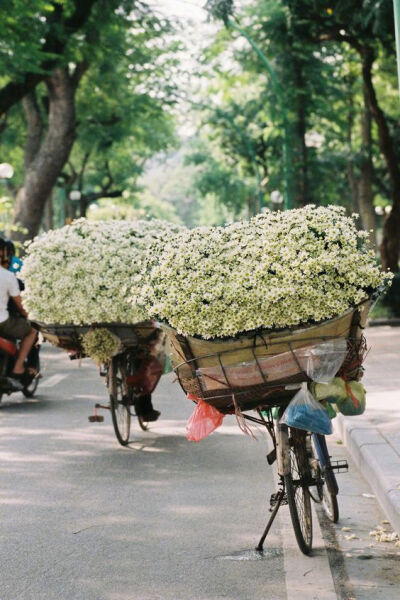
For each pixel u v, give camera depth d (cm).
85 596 480
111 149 4578
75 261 875
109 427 1007
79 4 2270
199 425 559
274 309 519
